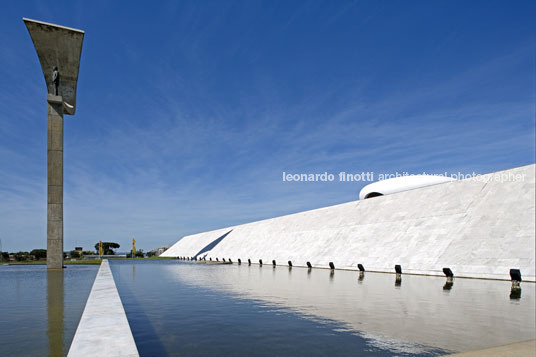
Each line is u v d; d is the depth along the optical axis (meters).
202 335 5.84
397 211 23.25
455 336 5.71
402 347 5.15
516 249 14.51
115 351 3.29
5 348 4.65
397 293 10.68
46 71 23.55
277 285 13.23
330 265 23.00
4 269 22.84
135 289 12.23
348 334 5.87
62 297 9.12
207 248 52.91
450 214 19.23
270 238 36.16
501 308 8.11
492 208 17.20
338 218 28.55
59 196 22.69
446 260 16.80
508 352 4.64
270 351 4.99
